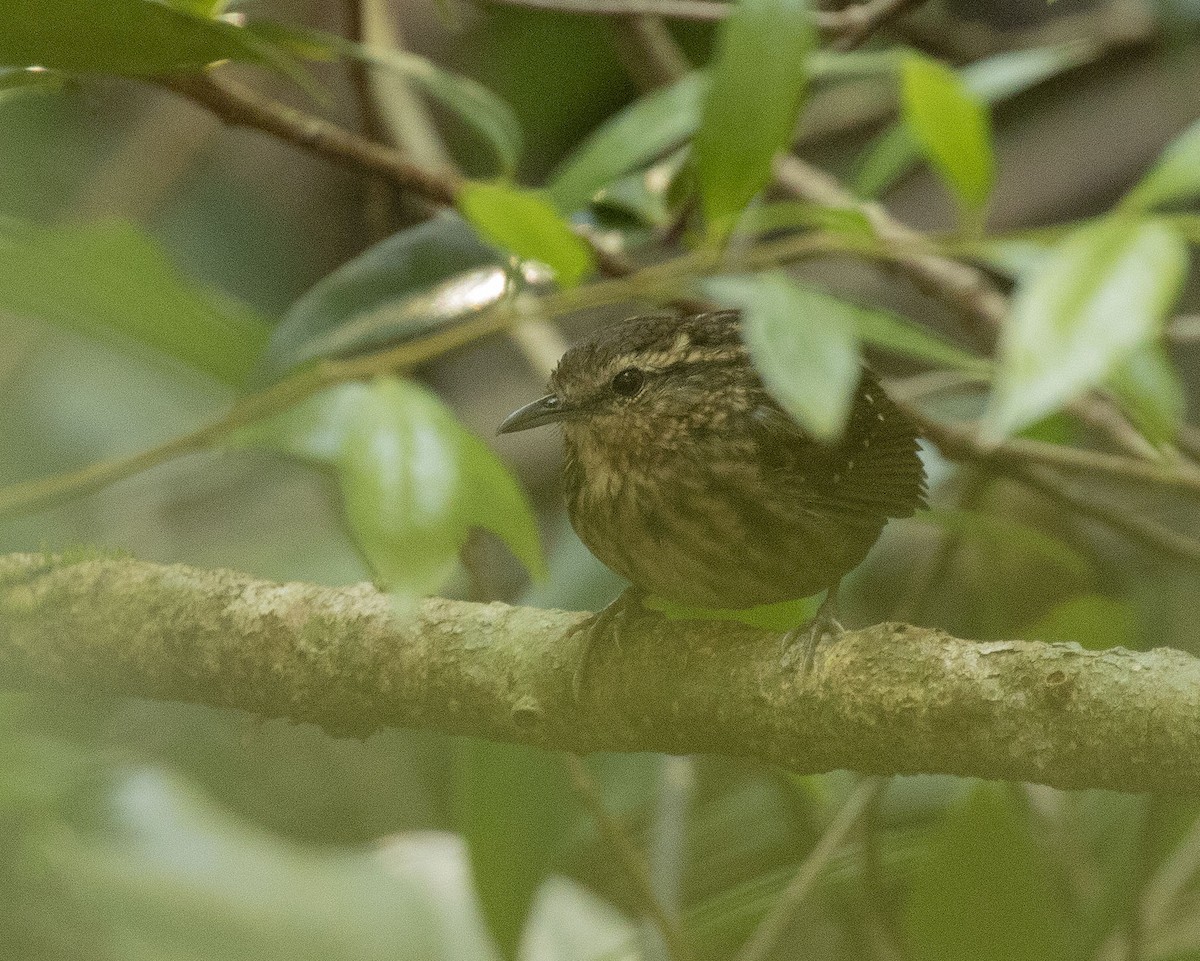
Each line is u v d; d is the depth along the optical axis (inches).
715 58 277.6
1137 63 599.8
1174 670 223.0
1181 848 370.0
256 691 284.8
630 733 267.1
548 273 281.6
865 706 242.7
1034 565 412.5
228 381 284.0
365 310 299.1
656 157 360.5
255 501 600.1
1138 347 177.2
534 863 312.8
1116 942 365.1
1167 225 180.2
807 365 189.8
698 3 380.2
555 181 297.6
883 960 358.6
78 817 365.7
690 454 309.9
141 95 575.8
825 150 584.1
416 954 343.3
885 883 386.9
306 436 262.8
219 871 353.1
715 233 238.2
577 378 322.0
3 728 358.3
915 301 585.0
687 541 311.3
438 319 294.7
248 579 288.0
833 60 284.7
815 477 310.2
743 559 311.0
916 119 226.1
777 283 199.3
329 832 528.1
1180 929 369.7
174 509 593.0
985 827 321.7
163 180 543.5
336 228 622.2
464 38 553.3
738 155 228.5
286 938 342.0
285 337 292.7
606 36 520.1
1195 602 487.8
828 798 370.6
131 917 345.7
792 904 332.8
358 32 328.5
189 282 269.4
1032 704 228.8
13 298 269.6
